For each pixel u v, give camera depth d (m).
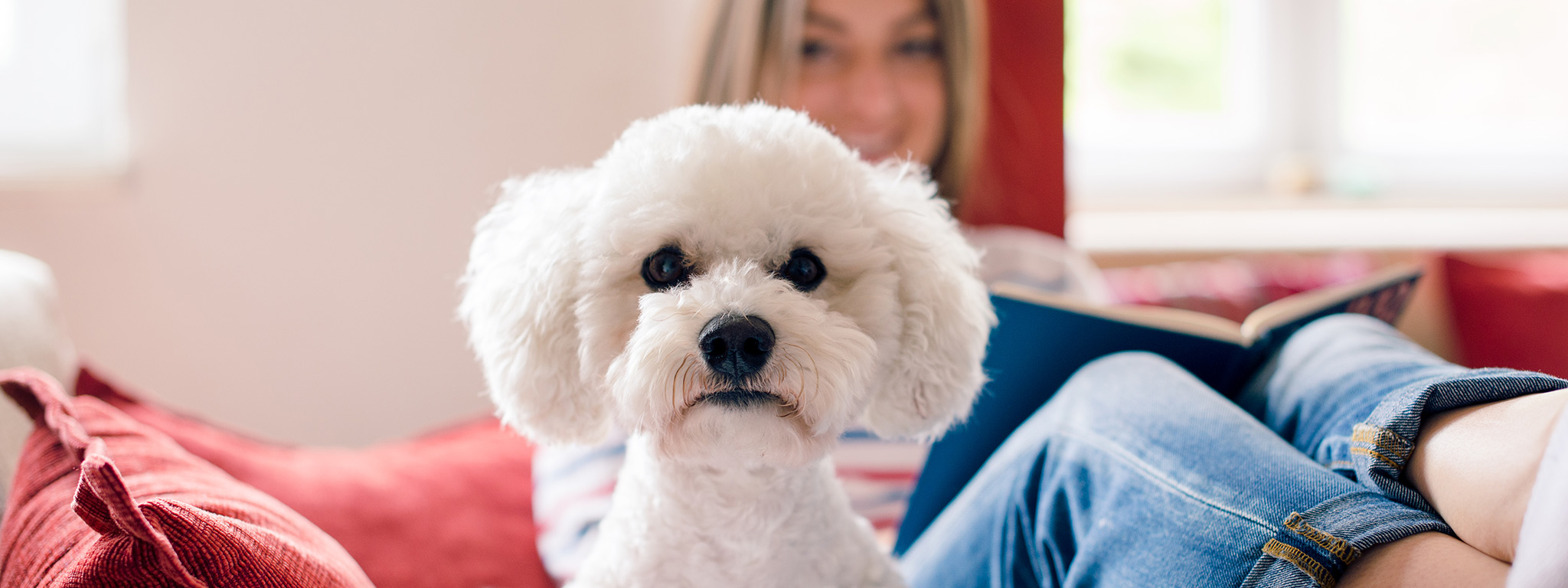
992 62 1.99
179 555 0.61
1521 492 0.56
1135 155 2.55
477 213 1.96
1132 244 2.10
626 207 0.87
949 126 1.99
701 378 0.79
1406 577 0.59
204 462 1.02
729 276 0.83
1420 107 2.64
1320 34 2.56
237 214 1.89
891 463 1.59
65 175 1.79
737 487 0.90
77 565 0.59
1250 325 1.08
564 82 1.96
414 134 1.93
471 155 1.95
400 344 1.97
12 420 1.15
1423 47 2.62
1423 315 1.90
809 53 1.94
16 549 0.76
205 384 1.91
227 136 1.87
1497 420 0.63
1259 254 2.09
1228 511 0.70
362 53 1.90
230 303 1.90
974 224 2.00
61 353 1.29
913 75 1.97
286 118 1.89
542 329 0.94
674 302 0.82
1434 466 0.65
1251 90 2.58
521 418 0.96
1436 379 0.69
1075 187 2.53
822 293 0.90
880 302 0.91
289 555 0.74
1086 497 0.86
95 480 0.57
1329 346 0.91
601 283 0.89
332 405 1.96
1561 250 2.12
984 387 1.23
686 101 1.95
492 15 1.94
